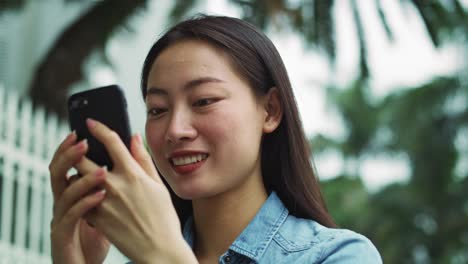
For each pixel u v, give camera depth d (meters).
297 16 7.29
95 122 1.74
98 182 1.69
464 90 18.47
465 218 18.50
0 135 5.58
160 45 1.97
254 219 1.97
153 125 1.92
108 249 1.91
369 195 19.41
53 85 8.04
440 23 7.45
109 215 1.69
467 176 18.59
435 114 18.75
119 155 1.71
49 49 8.02
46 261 6.05
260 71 1.99
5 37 9.80
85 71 8.48
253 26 2.02
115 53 10.23
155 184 1.71
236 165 1.90
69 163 1.72
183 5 7.71
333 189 19.42
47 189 6.10
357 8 7.28
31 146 5.96
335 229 1.98
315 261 1.89
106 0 7.92
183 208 2.20
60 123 8.09
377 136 20.77
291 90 2.08
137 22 8.42
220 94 1.89
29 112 5.84
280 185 2.11
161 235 1.67
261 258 1.92
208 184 1.88
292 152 2.09
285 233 1.96
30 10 9.83
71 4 8.66
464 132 18.62
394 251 18.59
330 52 7.37
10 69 9.75
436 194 18.64
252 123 1.94
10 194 5.65
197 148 1.87
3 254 5.59
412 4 7.26
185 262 1.65
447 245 18.50
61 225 1.72
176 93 1.89
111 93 1.79
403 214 18.73
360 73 7.46
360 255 1.89
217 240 2.00
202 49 1.91
